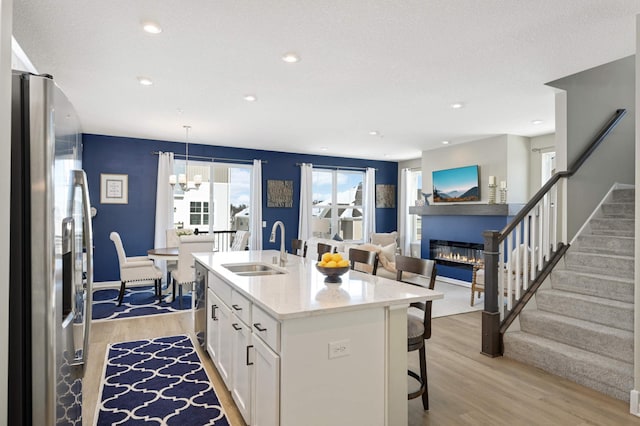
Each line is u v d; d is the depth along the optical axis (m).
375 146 7.23
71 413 1.61
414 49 2.97
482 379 2.96
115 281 6.48
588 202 4.21
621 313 3.01
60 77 3.57
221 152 7.25
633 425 2.34
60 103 1.45
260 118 5.14
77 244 1.68
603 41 2.83
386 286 2.32
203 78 3.61
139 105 4.52
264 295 2.04
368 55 3.08
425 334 2.37
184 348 3.62
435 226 7.50
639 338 2.46
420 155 8.23
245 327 2.24
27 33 2.70
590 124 4.23
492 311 3.42
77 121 1.76
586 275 3.51
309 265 3.16
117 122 5.40
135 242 6.61
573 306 3.34
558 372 3.02
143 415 2.42
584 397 2.68
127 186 6.54
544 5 2.35
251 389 2.14
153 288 6.44
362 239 8.84
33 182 1.31
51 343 1.34
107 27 2.62
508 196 6.20
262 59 3.16
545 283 3.76
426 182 7.70
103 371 3.09
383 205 8.96
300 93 4.07
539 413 2.47
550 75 3.54
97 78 3.60
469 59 3.17
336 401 1.89
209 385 2.84
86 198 1.71
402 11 2.42
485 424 2.34
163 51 3.01
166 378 2.96
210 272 3.16
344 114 4.92
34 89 1.32
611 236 3.85
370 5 2.35
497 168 6.32
